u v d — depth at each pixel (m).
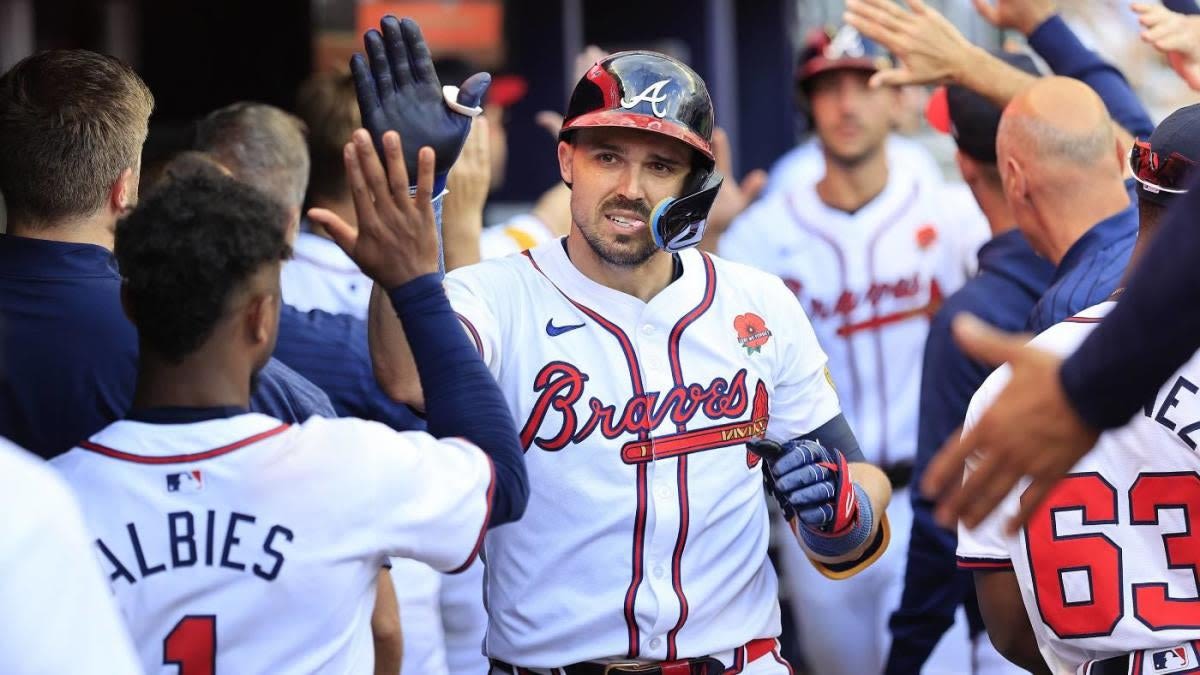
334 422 7.29
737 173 23.91
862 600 16.44
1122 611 8.05
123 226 7.08
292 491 7.04
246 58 22.84
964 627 15.38
